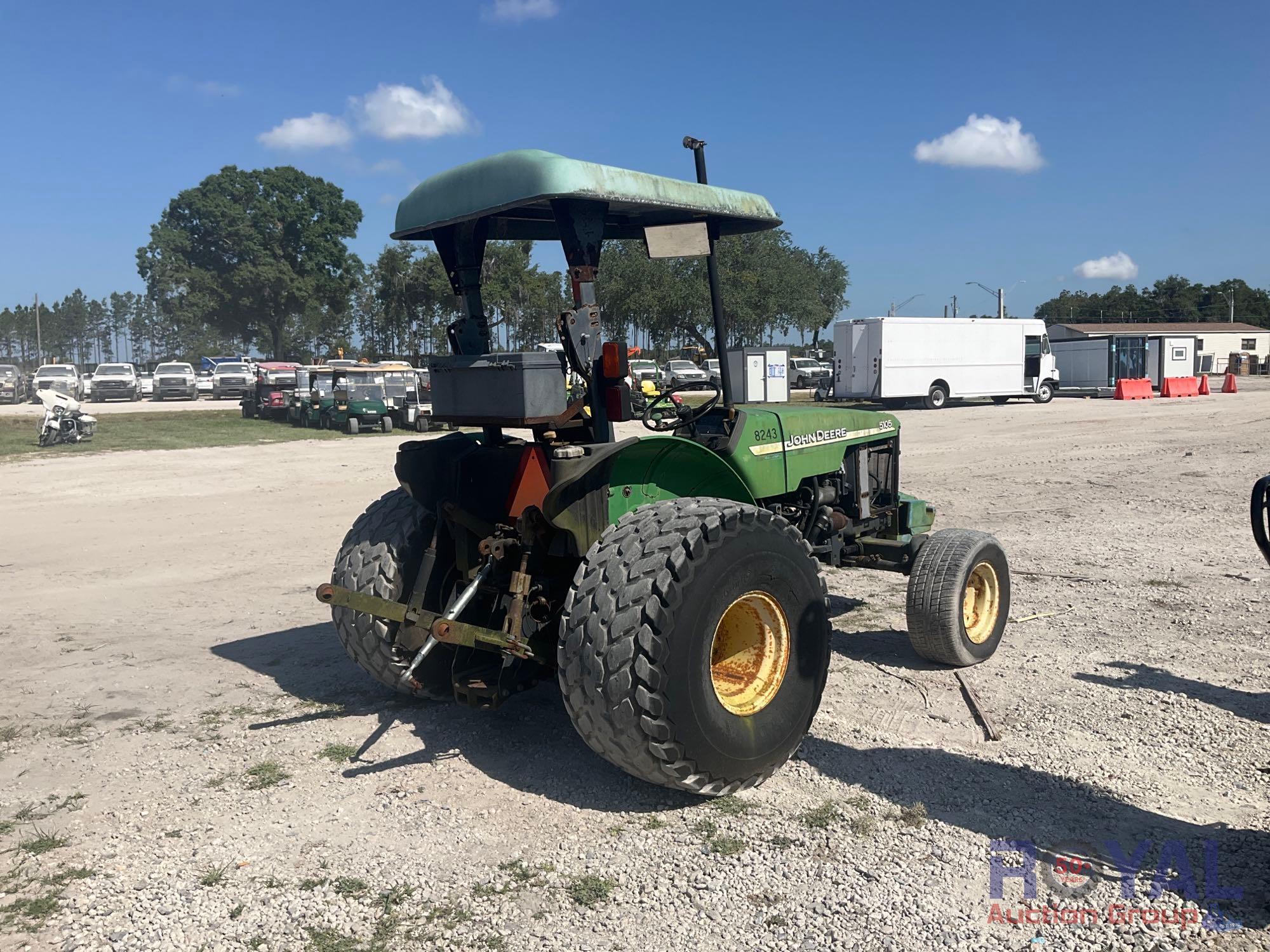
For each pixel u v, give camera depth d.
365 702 4.90
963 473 14.37
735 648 3.91
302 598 7.42
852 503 5.82
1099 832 3.43
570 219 3.75
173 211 83.06
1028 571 7.73
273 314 84.56
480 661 4.34
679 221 4.53
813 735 4.36
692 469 4.31
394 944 2.82
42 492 13.74
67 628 6.56
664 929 2.88
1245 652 5.48
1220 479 12.88
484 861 3.29
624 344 3.85
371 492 13.68
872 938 2.81
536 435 3.90
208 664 5.61
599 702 3.39
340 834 3.50
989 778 3.88
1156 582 7.27
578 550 3.80
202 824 3.59
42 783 3.97
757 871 3.19
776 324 51.00
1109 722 4.46
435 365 4.16
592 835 3.46
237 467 16.80
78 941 2.84
